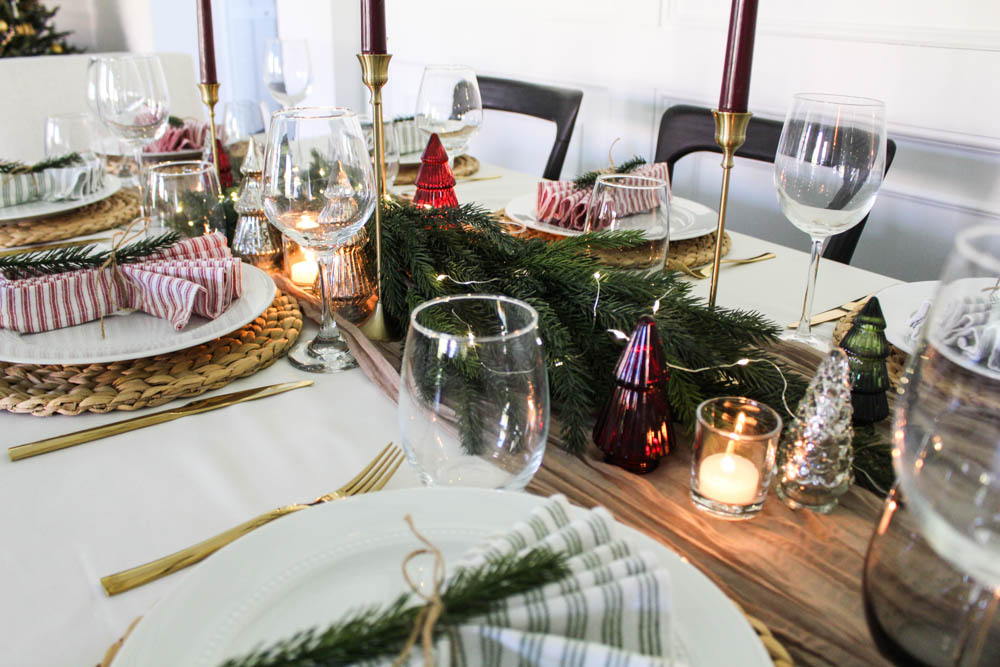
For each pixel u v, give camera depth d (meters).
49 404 0.60
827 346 0.74
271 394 0.65
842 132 0.72
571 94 1.63
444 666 0.29
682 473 0.54
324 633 0.29
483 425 0.44
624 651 0.28
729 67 0.64
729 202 1.93
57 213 1.11
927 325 0.36
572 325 0.65
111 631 0.40
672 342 0.60
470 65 2.51
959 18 1.39
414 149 1.51
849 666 0.38
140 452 0.56
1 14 3.43
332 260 0.75
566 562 0.33
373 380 0.66
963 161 1.47
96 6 4.32
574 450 0.55
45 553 0.46
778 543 0.46
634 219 0.73
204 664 0.33
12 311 0.66
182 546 0.46
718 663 0.34
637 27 1.96
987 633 0.32
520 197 1.15
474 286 0.69
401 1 2.71
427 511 0.42
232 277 0.71
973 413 0.33
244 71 3.90
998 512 0.30
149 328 0.69
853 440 0.55
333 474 0.54
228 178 1.10
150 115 1.19
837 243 1.14
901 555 0.35
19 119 1.89
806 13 1.62
